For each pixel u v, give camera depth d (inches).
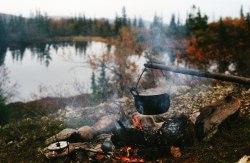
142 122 299.9
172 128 252.7
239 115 294.2
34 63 3088.1
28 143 353.4
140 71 784.3
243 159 205.2
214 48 1456.7
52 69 2576.3
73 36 6378.0
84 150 281.6
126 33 890.1
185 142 254.2
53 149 290.7
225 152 231.8
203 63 1230.9
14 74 2330.2
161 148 247.3
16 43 5241.1
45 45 5113.2
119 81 727.7
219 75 205.9
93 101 619.8
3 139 378.9
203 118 277.3
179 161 233.9
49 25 6501.0
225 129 273.1
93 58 788.0
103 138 318.3
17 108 788.0
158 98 221.6
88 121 410.6
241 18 2000.5
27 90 1649.9
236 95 409.1
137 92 225.9
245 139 245.9
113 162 245.8
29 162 296.8
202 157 232.5
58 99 666.8
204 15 1930.4
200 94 464.1
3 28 5511.8
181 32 1897.1
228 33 1758.1
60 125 398.6
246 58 884.6
